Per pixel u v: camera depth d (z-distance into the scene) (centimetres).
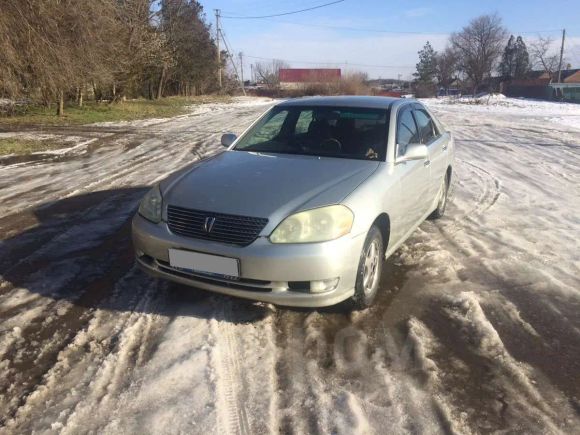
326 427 249
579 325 355
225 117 2322
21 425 248
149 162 1007
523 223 586
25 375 288
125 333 331
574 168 940
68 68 1327
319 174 367
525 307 379
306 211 319
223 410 260
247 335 332
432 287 411
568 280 427
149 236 342
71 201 675
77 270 436
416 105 534
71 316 355
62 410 259
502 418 260
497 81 7794
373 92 5984
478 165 974
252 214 317
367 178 368
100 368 294
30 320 349
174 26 4325
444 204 614
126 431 245
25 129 1614
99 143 1305
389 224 383
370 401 270
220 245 318
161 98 4378
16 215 606
